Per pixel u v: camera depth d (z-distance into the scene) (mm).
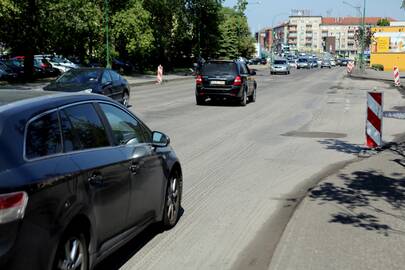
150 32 48969
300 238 6090
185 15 63812
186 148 12289
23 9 36094
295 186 8703
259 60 118500
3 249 3367
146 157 5516
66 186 3982
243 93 23062
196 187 8547
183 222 6680
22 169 3662
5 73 38969
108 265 5234
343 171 9844
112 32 47000
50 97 4441
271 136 14320
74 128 4488
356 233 6281
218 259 5434
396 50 90625
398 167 10195
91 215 4309
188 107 22188
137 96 28234
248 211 7207
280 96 29031
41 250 3641
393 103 24547
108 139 4973
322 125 16703
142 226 5543
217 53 76312
